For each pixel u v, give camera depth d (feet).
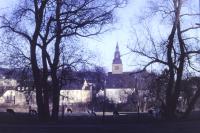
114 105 351.67
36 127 110.42
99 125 117.19
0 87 244.83
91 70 168.35
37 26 145.59
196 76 161.07
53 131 104.83
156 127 110.52
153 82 164.14
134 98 306.35
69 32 148.77
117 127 111.55
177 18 154.61
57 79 152.05
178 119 145.18
